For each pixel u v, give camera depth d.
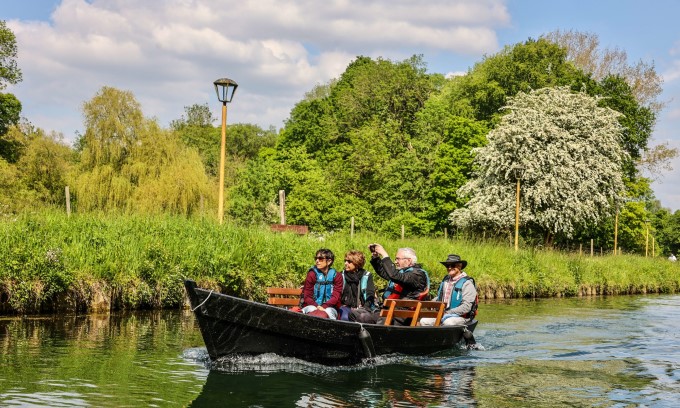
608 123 39.69
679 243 110.81
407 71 62.50
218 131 92.50
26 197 33.84
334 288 10.09
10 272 12.98
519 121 39.75
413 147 57.59
